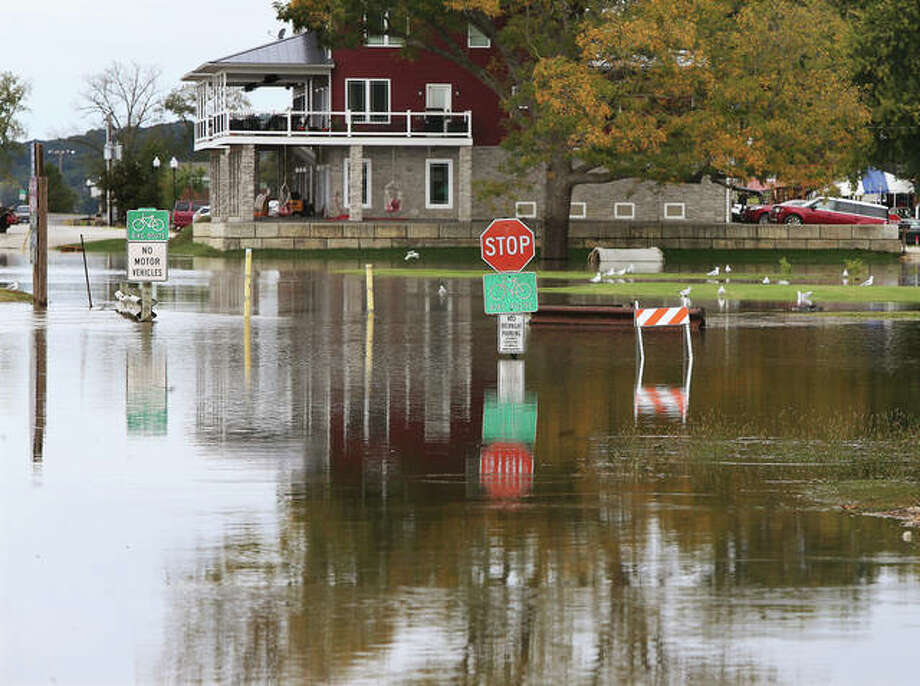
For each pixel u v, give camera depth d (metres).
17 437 44.16
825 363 67.38
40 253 97.19
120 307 94.25
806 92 174.00
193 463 39.88
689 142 174.88
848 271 167.88
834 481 37.56
